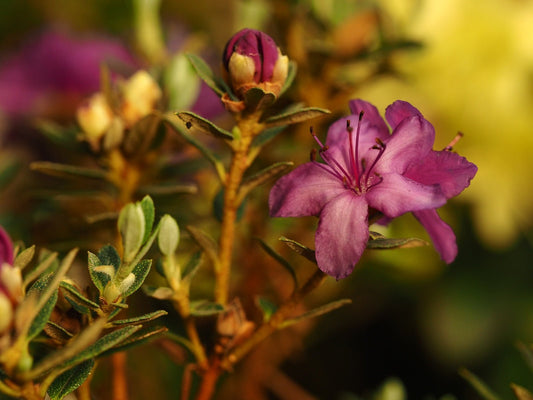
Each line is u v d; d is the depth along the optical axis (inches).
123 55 13.0
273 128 8.7
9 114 12.9
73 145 10.0
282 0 10.8
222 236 8.7
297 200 8.2
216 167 8.7
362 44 10.8
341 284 12.4
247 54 8.2
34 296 7.2
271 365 11.2
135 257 7.9
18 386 7.3
